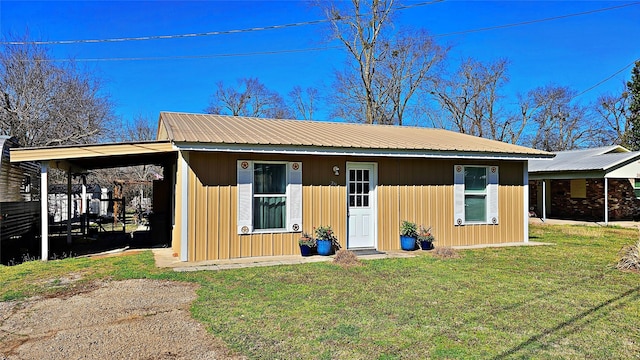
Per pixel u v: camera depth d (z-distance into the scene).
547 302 5.03
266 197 8.41
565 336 3.89
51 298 5.26
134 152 7.79
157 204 12.10
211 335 3.91
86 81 20.14
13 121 17.42
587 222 17.33
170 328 4.11
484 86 31.72
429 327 4.13
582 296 5.30
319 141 8.45
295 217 8.55
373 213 9.37
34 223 11.12
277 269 6.96
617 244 10.32
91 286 5.87
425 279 6.25
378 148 8.54
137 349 3.58
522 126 33.91
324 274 6.58
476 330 4.05
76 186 20.06
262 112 36.78
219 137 7.75
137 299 5.16
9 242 10.70
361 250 9.11
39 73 18.22
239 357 3.42
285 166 8.56
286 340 3.78
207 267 7.16
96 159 9.39
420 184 9.73
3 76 17.66
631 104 25.95
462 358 3.40
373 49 24.38
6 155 8.83
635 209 18.86
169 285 5.88
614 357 3.43
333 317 4.43
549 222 17.45
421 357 3.42
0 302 5.10
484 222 10.33
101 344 3.69
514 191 10.70
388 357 3.42
